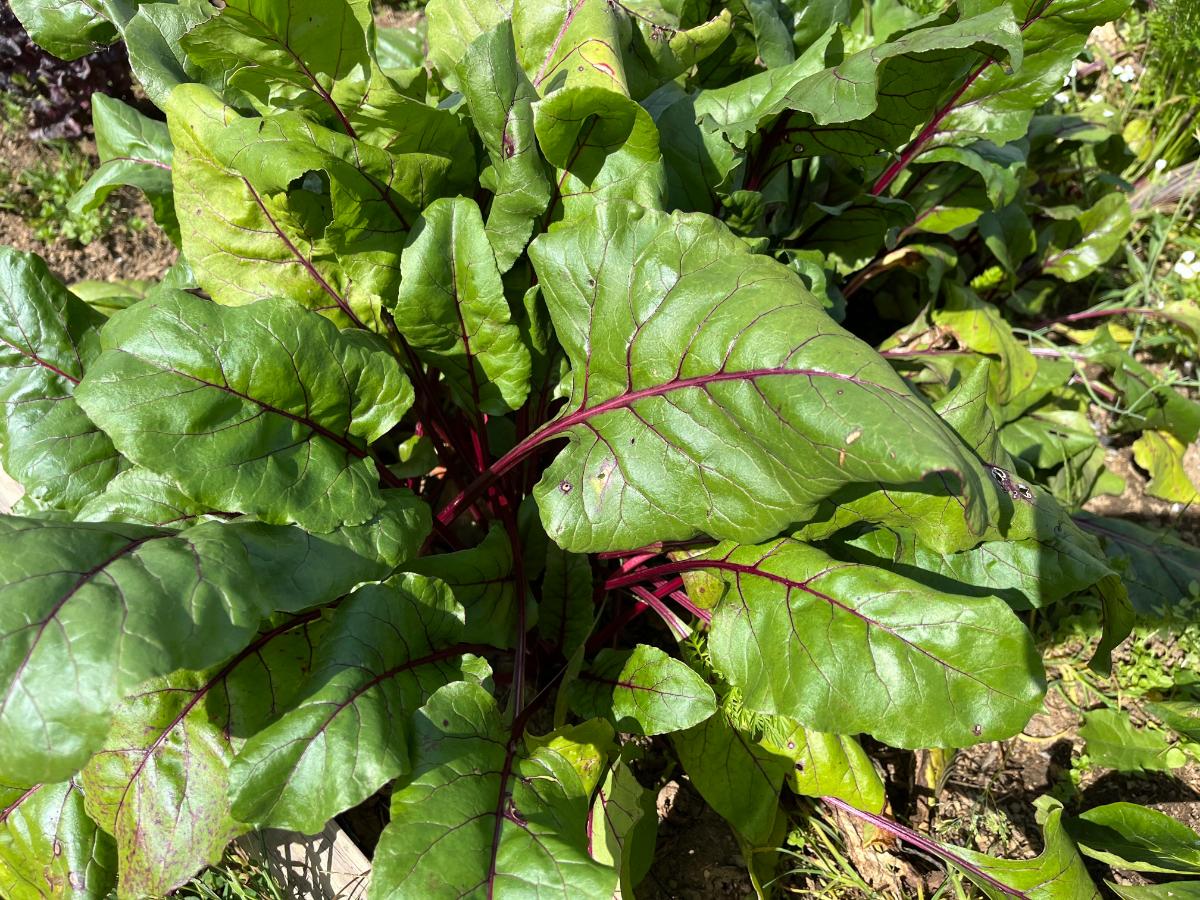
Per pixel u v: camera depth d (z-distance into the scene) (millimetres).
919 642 397
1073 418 707
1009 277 754
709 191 546
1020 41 424
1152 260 802
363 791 346
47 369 477
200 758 411
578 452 442
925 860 520
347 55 453
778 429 364
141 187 554
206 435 390
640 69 549
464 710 393
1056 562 462
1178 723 538
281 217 487
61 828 422
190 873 398
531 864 348
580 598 504
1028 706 384
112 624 312
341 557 401
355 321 521
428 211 455
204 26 412
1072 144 806
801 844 514
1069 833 496
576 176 496
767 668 423
